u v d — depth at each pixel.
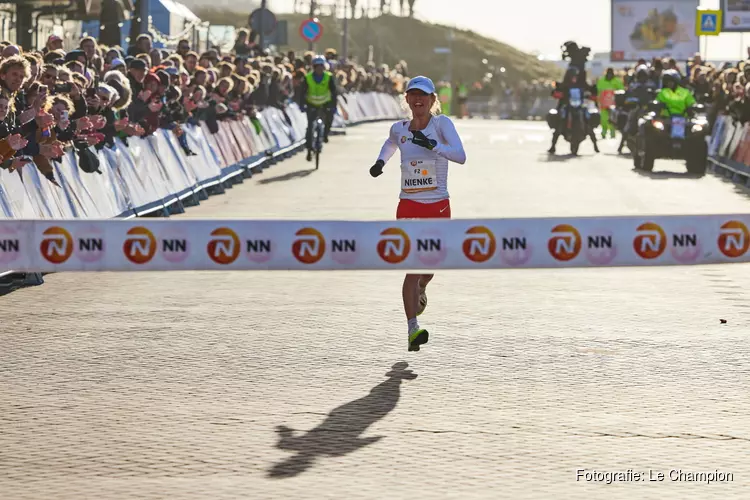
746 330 20.98
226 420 15.14
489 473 13.14
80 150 28.86
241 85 49.25
